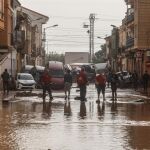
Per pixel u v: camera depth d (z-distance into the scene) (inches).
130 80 2620.6
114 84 1585.9
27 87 2172.7
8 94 1833.2
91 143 677.3
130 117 1030.4
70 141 693.9
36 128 835.4
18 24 2974.9
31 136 741.3
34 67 2623.0
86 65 3627.0
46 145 659.4
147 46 2785.4
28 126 862.5
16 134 762.2
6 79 1891.0
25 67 2672.2
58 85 2297.0
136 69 3011.8
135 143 680.4
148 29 2795.3
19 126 862.5
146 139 717.9
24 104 1382.9
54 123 909.2
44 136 741.3
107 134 765.9
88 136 742.5
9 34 2623.0
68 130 810.2
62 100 1562.5
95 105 1365.7
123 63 3934.5
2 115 1059.9
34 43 4298.7
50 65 2375.7
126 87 2630.4
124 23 3831.2
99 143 677.9
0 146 650.8
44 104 1382.9
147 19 2800.2
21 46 3075.8
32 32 4281.5
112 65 4677.7
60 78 2316.7
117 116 1049.5
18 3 3240.7
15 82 2175.2
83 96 1523.1
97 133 776.3
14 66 2886.3
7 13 2529.5
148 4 2795.3
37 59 4690.0
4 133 772.6
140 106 1344.7
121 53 3919.8
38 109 1213.1
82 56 4170.8
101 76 1530.5
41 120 959.0
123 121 949.8
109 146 653.9
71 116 1042.1
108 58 5103.3
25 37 3513.8
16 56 2997.0
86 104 1400.1
